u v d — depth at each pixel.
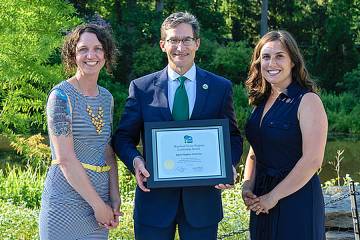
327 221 5.94
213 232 4.27
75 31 4.06
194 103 4.18
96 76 4.07
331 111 26.53
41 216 4.04
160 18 27.81
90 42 3.99
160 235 4.25
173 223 4.27
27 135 15.34
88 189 3.92
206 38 28.86
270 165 4.15
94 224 4.07
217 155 4.04
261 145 4.18
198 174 4.03
